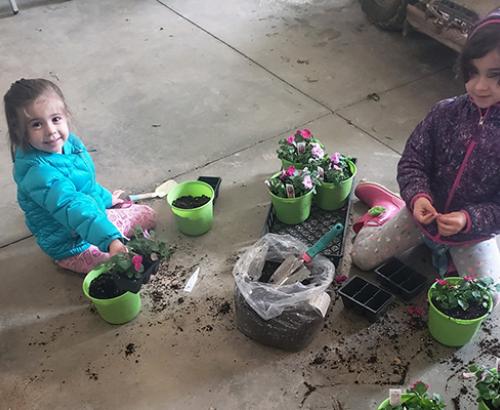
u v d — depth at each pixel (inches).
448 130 63.6
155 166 94.0
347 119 102.3
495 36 53.1
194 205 80.7
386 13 123.6
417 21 114.6
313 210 83.7
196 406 61.0
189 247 79.2
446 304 62.2
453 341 64.1
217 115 105.1
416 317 68.4
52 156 68.8
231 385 62.7
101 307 66.4
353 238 79.6
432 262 75.3
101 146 98.8
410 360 64.2
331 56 121.0
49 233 72.9
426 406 52.1
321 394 61.4
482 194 64.2
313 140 84.7
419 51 120.9
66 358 66.3
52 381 64.1
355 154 93.8
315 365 64.2
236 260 77.0
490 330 67.1
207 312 70.5
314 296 63.3
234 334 67.8
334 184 79.2
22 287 75.1
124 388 63.0
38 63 123.0
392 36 126.6
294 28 132.0
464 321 60.6
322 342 66.4
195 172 92.3
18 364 65.9
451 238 67.1
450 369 63.1
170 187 88.7
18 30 136.3
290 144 83.9
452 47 108.0
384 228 73.4
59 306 72.3
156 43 128.6
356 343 66.2
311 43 125.9
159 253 67.5
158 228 82.4
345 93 109.4
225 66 119.4
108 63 122.0
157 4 146.0
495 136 60.0
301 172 78.2
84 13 142.9
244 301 64.6
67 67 121.3
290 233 79.7
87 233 66.3
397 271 72.2
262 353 65.7
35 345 67.8
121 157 96.3
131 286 64.6
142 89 113.2
